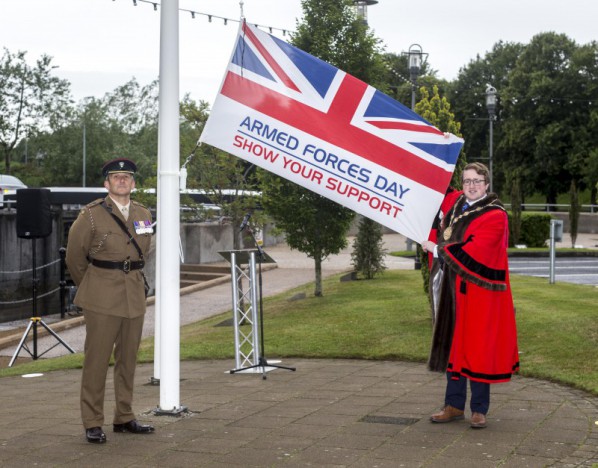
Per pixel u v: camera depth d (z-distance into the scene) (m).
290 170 7.32
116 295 6.28
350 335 11.31
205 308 17.95
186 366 10.10
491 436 6.13
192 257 25.62
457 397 6.55
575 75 62.88
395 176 7.21
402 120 7.24
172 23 6.92
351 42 16.39
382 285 17.62
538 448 5.79
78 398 8.38
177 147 6.97
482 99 69.06
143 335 14.77
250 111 7.34
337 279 20.66
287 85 7.33
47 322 20.58
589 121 62.22
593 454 5.62
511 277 20.12
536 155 63.03
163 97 6.95
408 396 7.69
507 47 71.00
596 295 14.74
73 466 5.60
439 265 6.68
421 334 10.98
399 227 7.21
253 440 6.17
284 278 22.14
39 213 13.95
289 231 16.61
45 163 75.44
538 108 63.09
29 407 7.92
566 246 34.88
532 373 8.48
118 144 73.06
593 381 7.90
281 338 11.55
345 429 6.44
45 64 69.94
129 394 6.48
